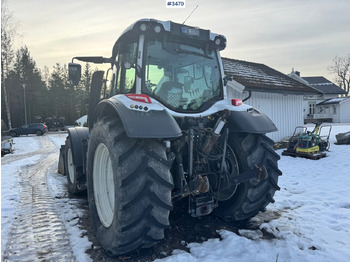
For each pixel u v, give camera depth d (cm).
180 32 302
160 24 290
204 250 262
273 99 1141
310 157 838
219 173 306
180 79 309
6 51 2784
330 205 407
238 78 996
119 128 246
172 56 308
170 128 238
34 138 2452
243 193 308
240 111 318
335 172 647
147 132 226
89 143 308
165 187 235
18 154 1350
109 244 246
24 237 310
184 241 286
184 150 300
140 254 259
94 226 295
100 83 401
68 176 517
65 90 5825
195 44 326
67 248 282
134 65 299
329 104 3769
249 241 277
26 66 4991
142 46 291
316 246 270
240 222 337
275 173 313
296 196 459
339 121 3638
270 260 243
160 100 290
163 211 235
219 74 340
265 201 313
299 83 1282
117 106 245
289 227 319
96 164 305
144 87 286
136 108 242
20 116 4938
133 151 232
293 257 247
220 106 321
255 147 305
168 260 241
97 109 305
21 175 720
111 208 281
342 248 265
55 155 1214
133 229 227
